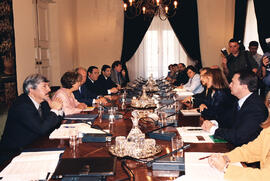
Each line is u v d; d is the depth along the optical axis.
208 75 3.46
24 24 4.93
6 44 4.15
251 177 1.40
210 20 8.95
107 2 9.10
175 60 9.38
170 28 9.34
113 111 3.10
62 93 3.48
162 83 7.50
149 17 8.98
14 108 2.49
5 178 1.45
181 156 1.72
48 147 1.96
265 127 1.56
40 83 2.59
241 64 5.18
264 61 4.23
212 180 1.40
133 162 1.65
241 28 7.71
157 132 2.23
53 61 7.02
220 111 3.19
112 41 9.21
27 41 5.04
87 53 9.23
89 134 2.14
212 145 1.97
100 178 1.38
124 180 1.42
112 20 9.15
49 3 6.85
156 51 9.39
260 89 4.37
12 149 2.45
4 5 4.09
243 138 2.12
